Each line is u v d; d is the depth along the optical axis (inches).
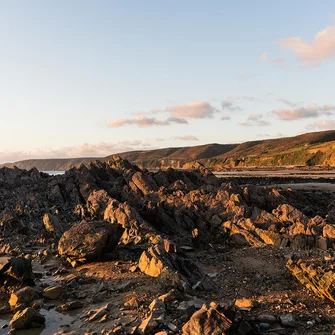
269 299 764.0
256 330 594.2
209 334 552.7
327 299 755.4
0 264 905.5
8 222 1584.6
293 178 4586.6
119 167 2491.4
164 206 1601.9
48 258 1154.7
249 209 1493.6
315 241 1157.1
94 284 899.4
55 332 640.4
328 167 7111.2
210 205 1568.7
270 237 1245.1
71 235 1113.4
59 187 2092.8
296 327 625.3
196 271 924.6
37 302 768.3
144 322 632.4
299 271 853.2
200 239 1358.3
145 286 852.6
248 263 1056.2
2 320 707.4
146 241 1250.0
